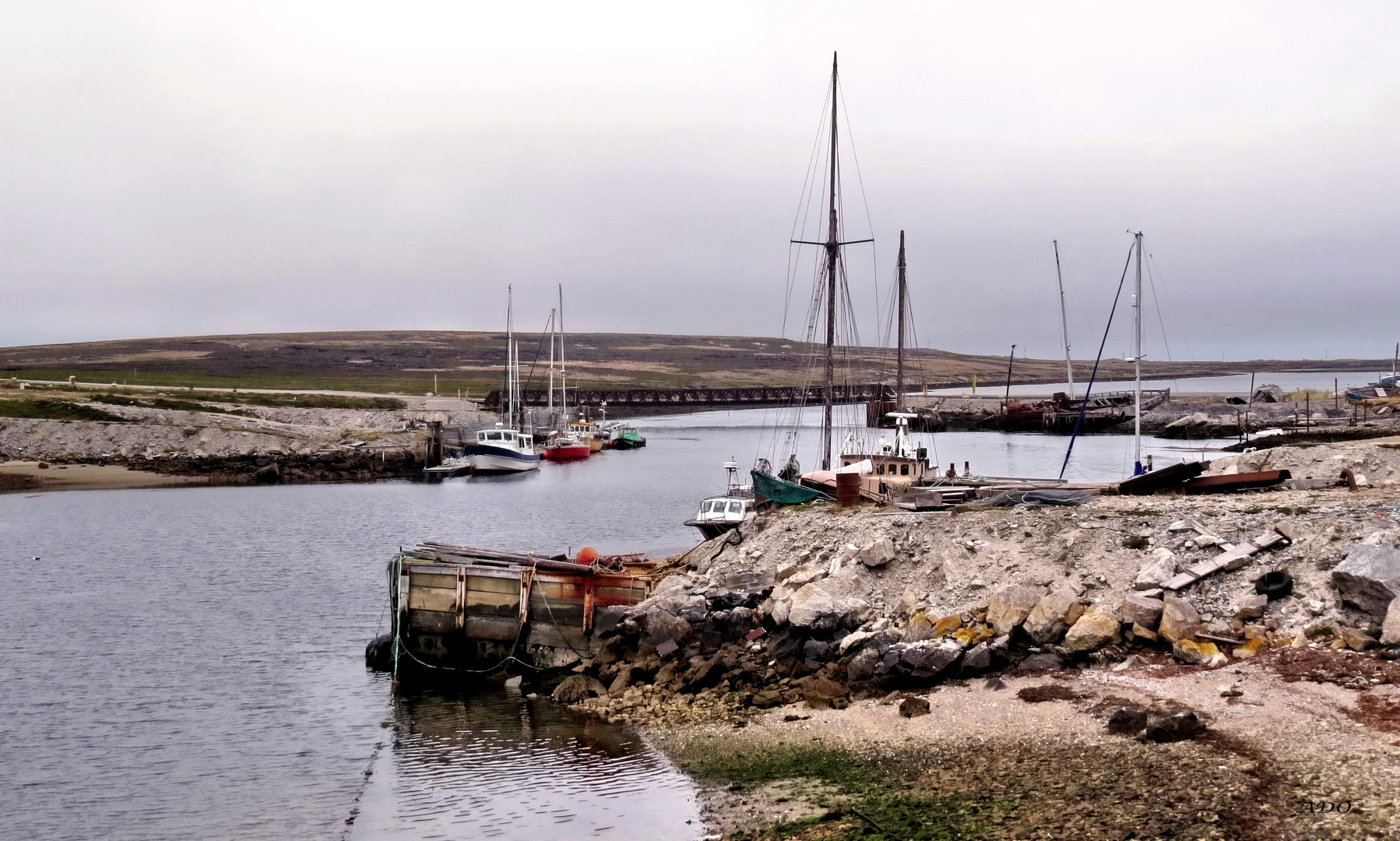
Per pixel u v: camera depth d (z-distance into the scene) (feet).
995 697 87.10
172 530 246.88
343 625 146.20
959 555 111.65
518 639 120.88
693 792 77.97
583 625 120.88
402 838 74.43
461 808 79.46
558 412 602.85
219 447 406.41
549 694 111.34
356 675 121.49
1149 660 89.25
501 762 89.25
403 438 444.14
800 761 80.94
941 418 606.14
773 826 69.46
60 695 114.01
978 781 71.56
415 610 123.13
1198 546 103.09
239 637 139.33
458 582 122.21
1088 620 92.38
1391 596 84.02
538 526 251.60
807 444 539.70
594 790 80.38
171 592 169.99
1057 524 114.01
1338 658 80.59
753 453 499.10
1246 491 136.87
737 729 90.68
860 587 111.65
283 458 393.09
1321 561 94.84
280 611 155.53
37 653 131.64
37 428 397.39
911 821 66.85
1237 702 77.00
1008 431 589.32
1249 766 66.23
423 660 123.03
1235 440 417.69
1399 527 97.60
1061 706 82.58
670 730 93.35
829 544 124.16
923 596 107.76
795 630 105.91
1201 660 86.53
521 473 414.00
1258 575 95.86
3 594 168.14
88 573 187.42
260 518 272.10
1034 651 93.56
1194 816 61.00
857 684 95.30
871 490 160.04
